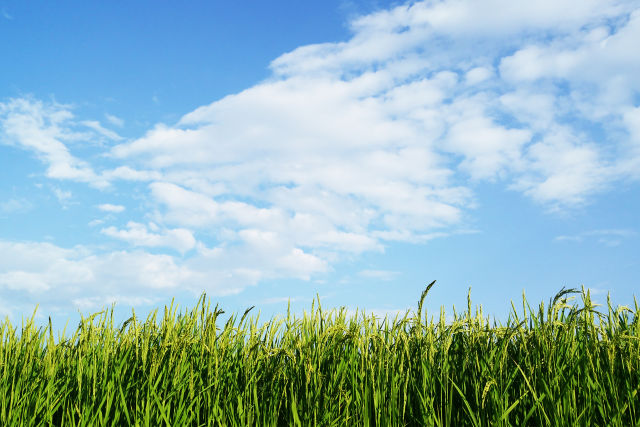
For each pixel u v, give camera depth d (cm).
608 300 348
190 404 352
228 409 364
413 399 359
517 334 352
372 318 397
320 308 397
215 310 379
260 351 397
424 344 372
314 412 342
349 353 383
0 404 365
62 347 423
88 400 375
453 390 355
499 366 339
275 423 349
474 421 316
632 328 349
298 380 369
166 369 388
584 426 309
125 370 389
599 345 335
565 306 335
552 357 330
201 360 388
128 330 419
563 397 313
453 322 366
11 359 410
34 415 354
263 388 377
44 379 385
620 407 315
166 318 408
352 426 343
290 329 405
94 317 407
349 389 363
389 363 369
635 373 330
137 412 357
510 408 305
